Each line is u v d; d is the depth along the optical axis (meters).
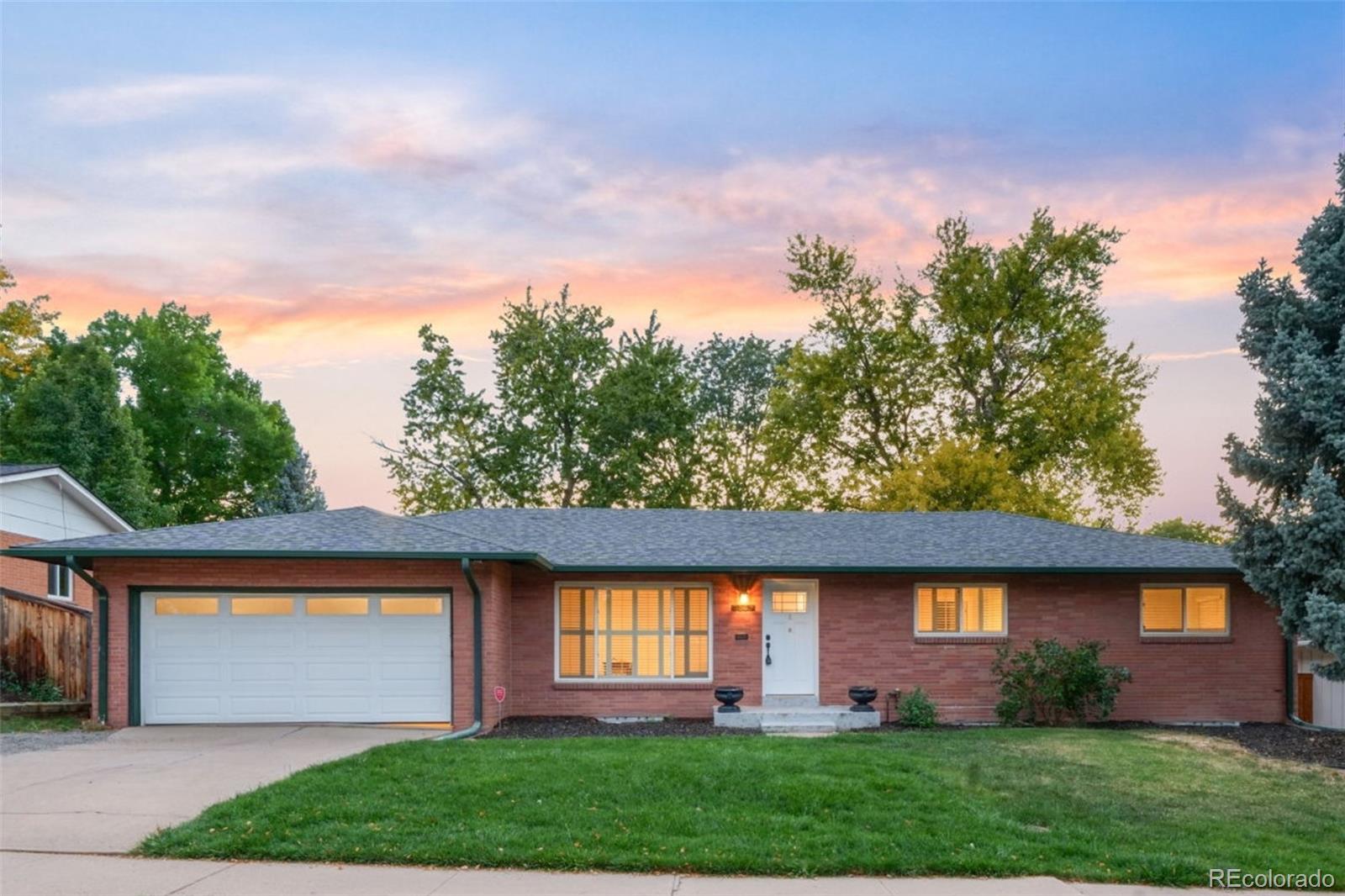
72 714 18.97
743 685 20.34
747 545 21.28
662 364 42.22
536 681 20.12
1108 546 21.55
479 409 41.31
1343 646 15.90
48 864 8.80
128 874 8.54
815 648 20.53
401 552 17.16
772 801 11.04
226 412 51.66
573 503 41.34
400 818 10.08
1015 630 20.69
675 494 42.12
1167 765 14.23
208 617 17.78
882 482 40.19
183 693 17.62
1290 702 20.78
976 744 15.62
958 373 41.72
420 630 17.95
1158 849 9.82
